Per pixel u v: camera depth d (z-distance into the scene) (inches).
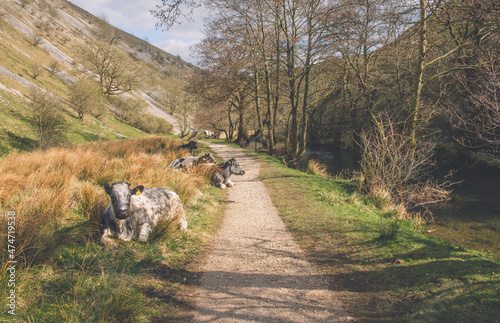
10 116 812.0
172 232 215.5
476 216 389.1
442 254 188.4
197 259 192.4
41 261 143.9
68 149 527.8
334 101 1125.7
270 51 839.1
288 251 213.8
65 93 1439.5
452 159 740.0
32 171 290.8
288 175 552.4
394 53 749.3
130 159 442.0
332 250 211.9
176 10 239.5
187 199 305.3
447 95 664.4
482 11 305.1
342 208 330.6
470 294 136.6
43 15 2593.5
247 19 852.0
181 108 2208.4
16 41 1631.4
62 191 214.8
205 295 149.1
